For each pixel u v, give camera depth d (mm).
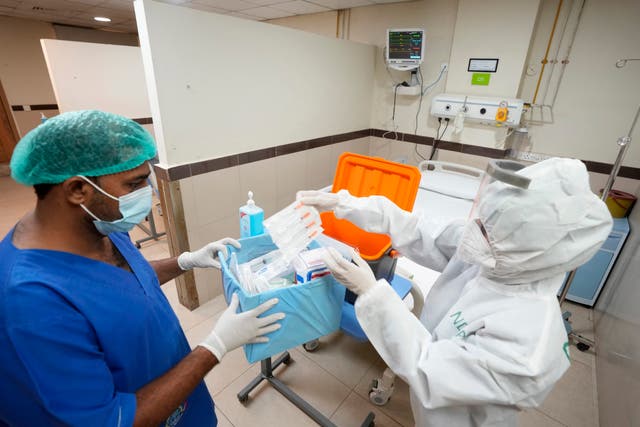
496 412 627
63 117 518
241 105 1831
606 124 2102
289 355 1622
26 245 536
